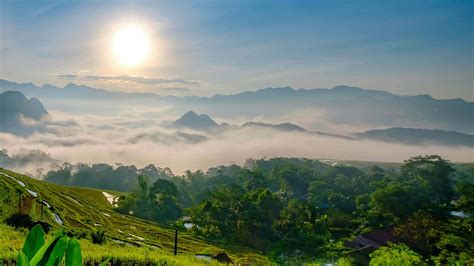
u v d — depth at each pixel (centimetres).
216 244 14938
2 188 13725
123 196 19850
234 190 18825
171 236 15000
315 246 12962
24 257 387
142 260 4241
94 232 7112
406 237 13075
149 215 19312
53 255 391
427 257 11894
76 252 397
